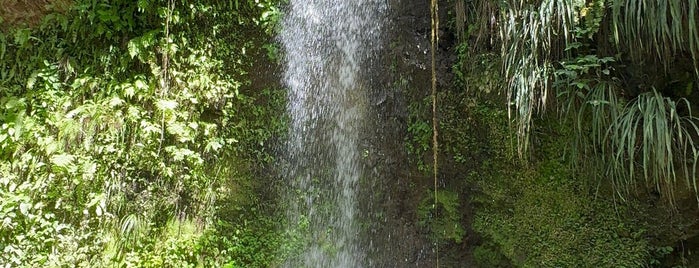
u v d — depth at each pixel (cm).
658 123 323
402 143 482
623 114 343
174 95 455
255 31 483
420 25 488
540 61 376
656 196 380
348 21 511
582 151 386
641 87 367
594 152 375
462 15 442
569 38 369
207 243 457
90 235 423
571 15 354
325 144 498
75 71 438
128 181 441
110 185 432
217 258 460
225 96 470
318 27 507
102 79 440
